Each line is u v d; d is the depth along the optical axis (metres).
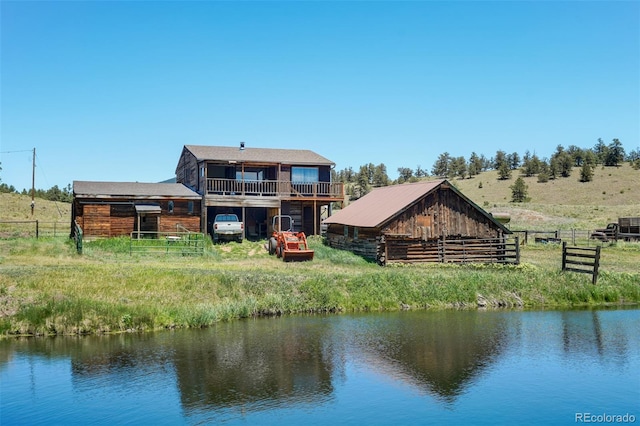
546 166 139.00
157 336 18.83
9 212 62.53
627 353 17.59
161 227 40.09
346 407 13.06
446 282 26.00
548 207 93.38
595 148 168.38
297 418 12.37
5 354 16.61
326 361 16.41
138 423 12.07
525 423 12.26
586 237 55.38
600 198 111.94
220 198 40.78
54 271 23.14
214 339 18.52
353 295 24.09
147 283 22.56
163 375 14.99
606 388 14.54
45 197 85.56
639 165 133.50
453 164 154.88
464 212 33.91
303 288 23.92
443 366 16.12
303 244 33.53
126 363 15.94
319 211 46.47
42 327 18.58
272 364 16.03
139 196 39.00
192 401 13.27
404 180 144.50
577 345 18.48
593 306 25.53
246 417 12.47
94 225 37.53
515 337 19.44
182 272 24.75
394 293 24.69
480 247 33.97
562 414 12.79
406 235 32.59
